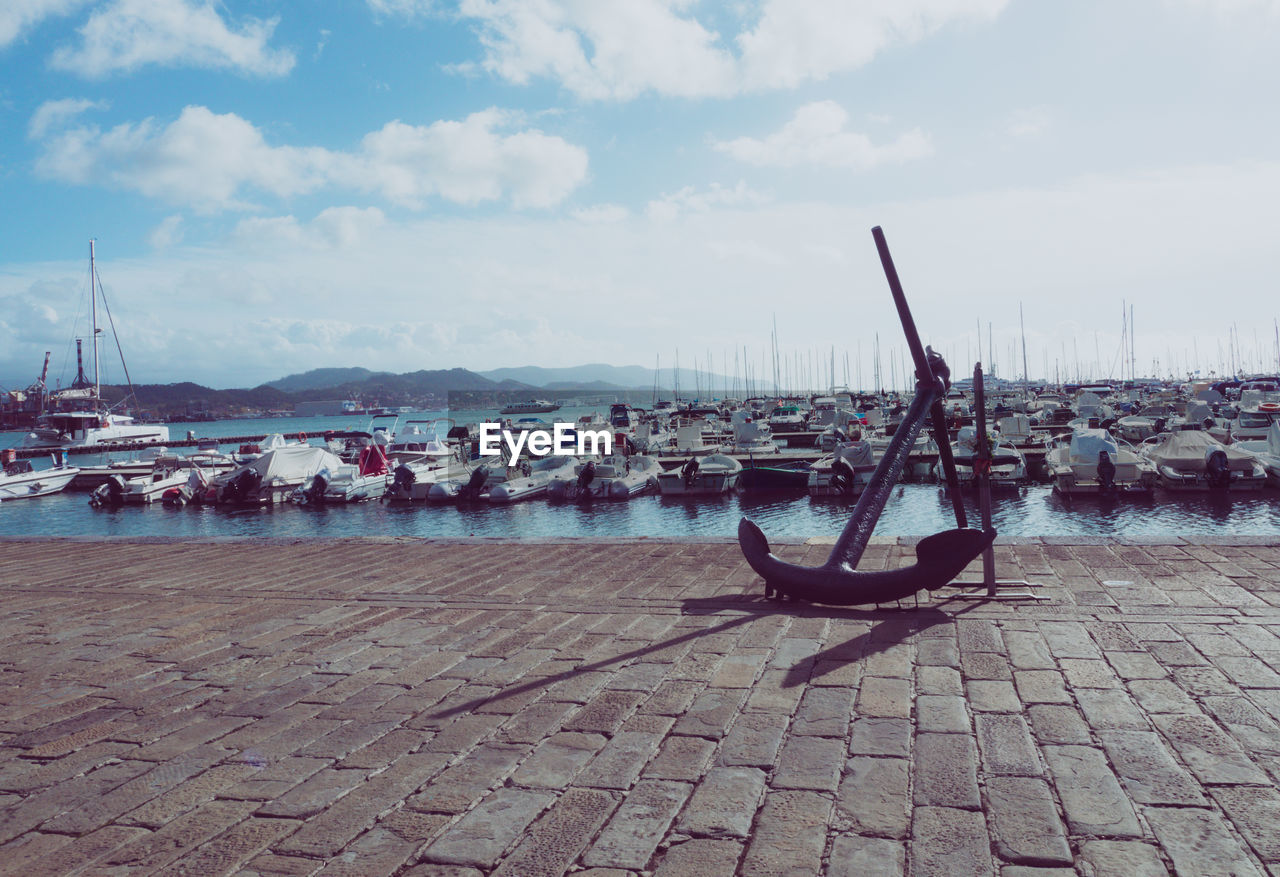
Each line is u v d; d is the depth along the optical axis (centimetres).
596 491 3462
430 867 311
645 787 374
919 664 536
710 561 912
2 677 584
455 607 749
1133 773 371
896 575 638
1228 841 312
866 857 307
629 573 866
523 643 625
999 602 684
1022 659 538
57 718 495
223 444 9556
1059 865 298
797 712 461
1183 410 6100
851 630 622
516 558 976
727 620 664
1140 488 2948
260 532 3170
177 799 379
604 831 334
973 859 304
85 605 819
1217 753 389
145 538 1258
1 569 1047
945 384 734
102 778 405
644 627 654
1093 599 678
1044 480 3566
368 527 3161
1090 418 5394
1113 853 306
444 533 2969
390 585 859
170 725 478
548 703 491
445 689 525
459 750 425
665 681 522
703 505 3281
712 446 4769
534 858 315
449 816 353
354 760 417
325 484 3741
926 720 441
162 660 617
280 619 732
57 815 366
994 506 2934
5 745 454
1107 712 444
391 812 358
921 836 322
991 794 355
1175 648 549
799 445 5578
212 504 3925
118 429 8406
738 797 360
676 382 15250
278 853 326
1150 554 830
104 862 323
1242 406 5506
